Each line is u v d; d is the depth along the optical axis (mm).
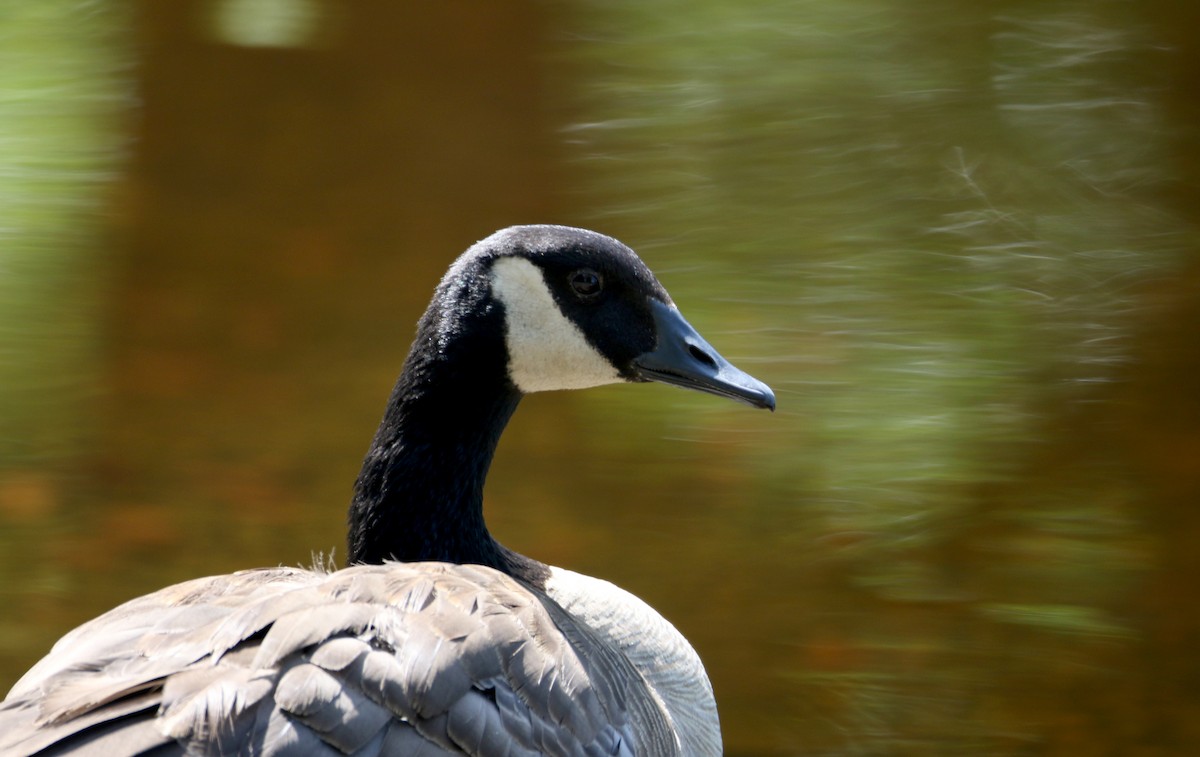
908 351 13234
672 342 7660
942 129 15992
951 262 14297
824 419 12711
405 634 5590
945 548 11891
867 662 10789
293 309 14961
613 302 7637
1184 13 17312
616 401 13664
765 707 10430
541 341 7594
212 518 12281
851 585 11562
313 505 12484
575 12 18219
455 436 7551
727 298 13781
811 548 11945
